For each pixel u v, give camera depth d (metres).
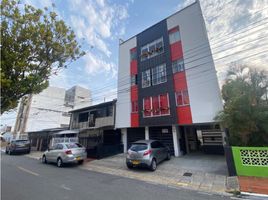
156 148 11.29
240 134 8.80
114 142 19.27
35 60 5.29
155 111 15.60
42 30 5.07
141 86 17.27
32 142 30.52
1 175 9.78
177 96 14.62
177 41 15.50
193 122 13.25
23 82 4.92
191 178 8.56
